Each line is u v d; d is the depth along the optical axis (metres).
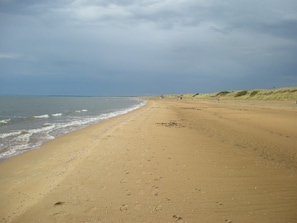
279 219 5.16
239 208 5.61
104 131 17.44
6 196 6.46
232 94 96.94
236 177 7.52
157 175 7.64
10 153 11.69
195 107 47.56
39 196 6.25
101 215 5.30
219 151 10.68
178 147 11.37
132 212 5.43
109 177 7.47
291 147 11.66
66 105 69.12
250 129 17.17
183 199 6.04
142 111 38.81
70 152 11.33
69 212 5.43
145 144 12.02
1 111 41.75
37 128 20.78
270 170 8.21
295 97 62.19
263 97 72.75
